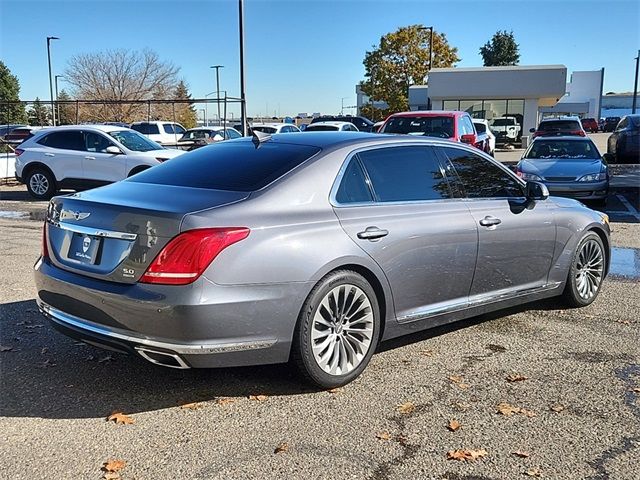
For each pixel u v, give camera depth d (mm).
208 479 3096
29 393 4039
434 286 4688
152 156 13883
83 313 3879
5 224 10836
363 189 4402
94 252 3871
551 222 5559
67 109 45875
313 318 3953
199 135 26766
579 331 5348
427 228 4559
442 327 5441
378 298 4371
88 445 3412
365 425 3652
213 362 3678
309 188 4129
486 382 4273
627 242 9336
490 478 3125
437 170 4922
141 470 3172
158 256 3605
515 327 5449
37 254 8125
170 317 3543
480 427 3639
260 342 3779
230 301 3633
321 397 4023
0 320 5438
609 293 6570
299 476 3125
